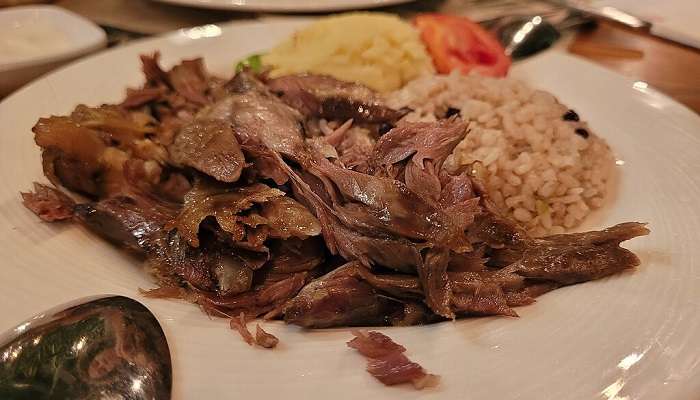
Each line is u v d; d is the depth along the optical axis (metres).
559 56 0.30
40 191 0.23
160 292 0.20
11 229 0.21
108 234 0.22
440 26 0.31
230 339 0.18
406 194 0.20
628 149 0.25
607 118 0.27
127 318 0.18
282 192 0.21
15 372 0.17
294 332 0.19
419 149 0.22
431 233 0.20
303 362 0.18
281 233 0.21
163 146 0.24
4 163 0.24
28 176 0.23
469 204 0.21
